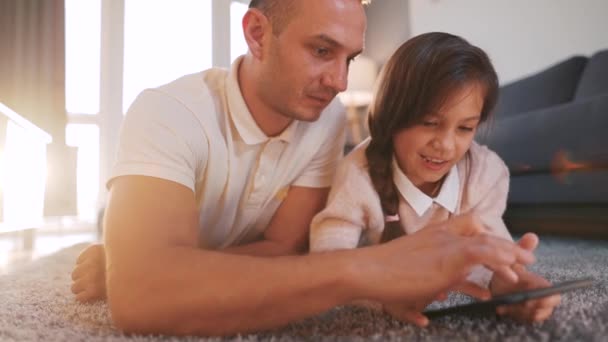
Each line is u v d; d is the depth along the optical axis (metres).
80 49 3.46
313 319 0.53
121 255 0.47
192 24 3.67
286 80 0.61
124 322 0.45
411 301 0.43
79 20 3.46
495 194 0.74
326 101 0.63
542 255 1.24
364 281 0.41
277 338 0.46
